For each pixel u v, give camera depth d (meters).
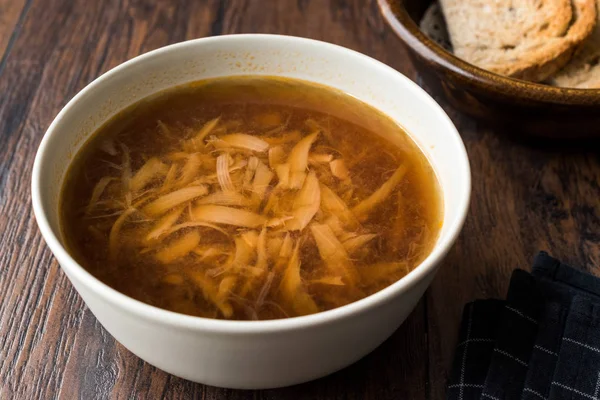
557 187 0.47
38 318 0.40
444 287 0.42
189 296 0.35
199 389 0.38
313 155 0.41
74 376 0.38
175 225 0.38
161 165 0.40
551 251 0.44
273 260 0.37
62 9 0.57
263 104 0.43
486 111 0.47
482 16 0.51
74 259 0.35
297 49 0.43
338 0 0.58
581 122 0.45
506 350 0.39
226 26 0.56
